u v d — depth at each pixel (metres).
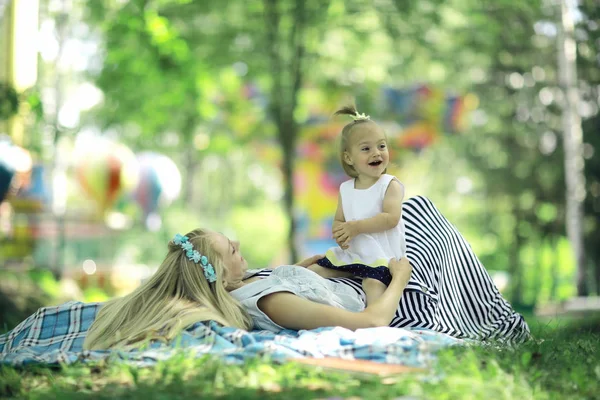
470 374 4.02
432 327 5.50
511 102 28.39
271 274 5.61
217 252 5.29
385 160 5.85
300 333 5.03
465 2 24.52
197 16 23.62
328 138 25.98
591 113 22.77
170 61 22.44
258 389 3.85
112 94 23.56
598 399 3.90
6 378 4.31
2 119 14.89
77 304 5.72
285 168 23.61
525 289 28.78
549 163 27.64
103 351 4.75
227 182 46.69
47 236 22.81
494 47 26.42
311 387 3.92
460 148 29.98
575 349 5.14
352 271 5.67
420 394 3.72
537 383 4.00
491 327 6.05
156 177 27.77
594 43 22.28
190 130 25.05
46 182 23.19
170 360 4.28
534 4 25.41
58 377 4.28
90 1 23.58
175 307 5.07
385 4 23.45
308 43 23.88
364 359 4.58
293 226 23.33
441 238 6.05
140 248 31.91
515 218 28.20
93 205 25.66
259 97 25.89
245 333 4.78
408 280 5.50
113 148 25.52
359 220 5.68
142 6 22.25
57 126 19.80
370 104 25.34
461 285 6.15
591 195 22.52
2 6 19.11
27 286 15.72
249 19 23.52
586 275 22.23
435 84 27.47
